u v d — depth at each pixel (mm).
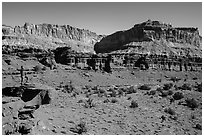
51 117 25094
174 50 182625
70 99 37281
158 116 35594
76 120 26391
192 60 149625
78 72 99875
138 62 131375
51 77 83312
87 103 36375
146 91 66188
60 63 110250
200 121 36219
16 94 32688
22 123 19938
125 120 30219
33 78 76812
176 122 33938
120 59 127938
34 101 31000
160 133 27266
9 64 88000
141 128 27953
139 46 181125
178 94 55125
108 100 43156
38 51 105875
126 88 70750
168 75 127688
